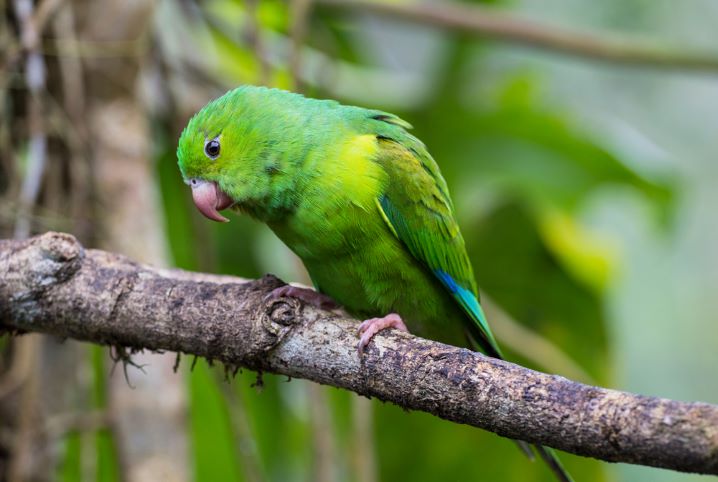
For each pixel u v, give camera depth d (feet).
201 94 39.32
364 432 34.09
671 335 54.44
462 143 45.14
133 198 33.76
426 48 56.34
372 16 40.91
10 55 31.94
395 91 45.65
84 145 32.81
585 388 18.07
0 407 31.76
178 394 32.73
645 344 54.13
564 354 41.86
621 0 52.75
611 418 17.33
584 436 17.67
